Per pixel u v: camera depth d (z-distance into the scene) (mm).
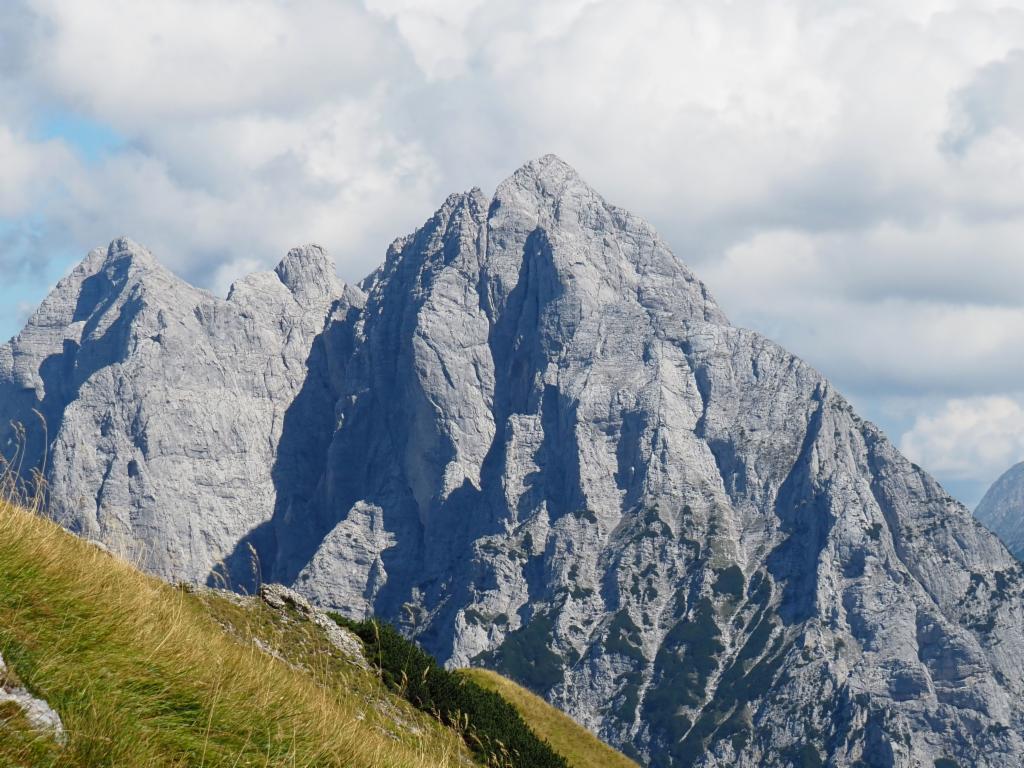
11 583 16719
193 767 15148
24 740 13211
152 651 17234
